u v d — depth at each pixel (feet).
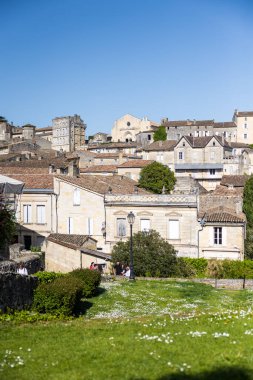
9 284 70.79
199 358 45.01
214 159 414.21
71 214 171.63
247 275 140.87
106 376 41.11
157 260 135.13
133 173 346.74
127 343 51.26
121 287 104.99
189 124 541.75
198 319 65.05
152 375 40.91
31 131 563.07
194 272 144.77
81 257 138.31
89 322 67.77
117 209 165.37
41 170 234.99
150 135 555.69
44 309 73.77
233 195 208.95
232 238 155.53
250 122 549.95
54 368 43.60
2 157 363.56
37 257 123.65
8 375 41.96
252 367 42.47
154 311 82.58
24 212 175.94
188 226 158.20
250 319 62.69
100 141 638.12
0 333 58.18
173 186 319.88
